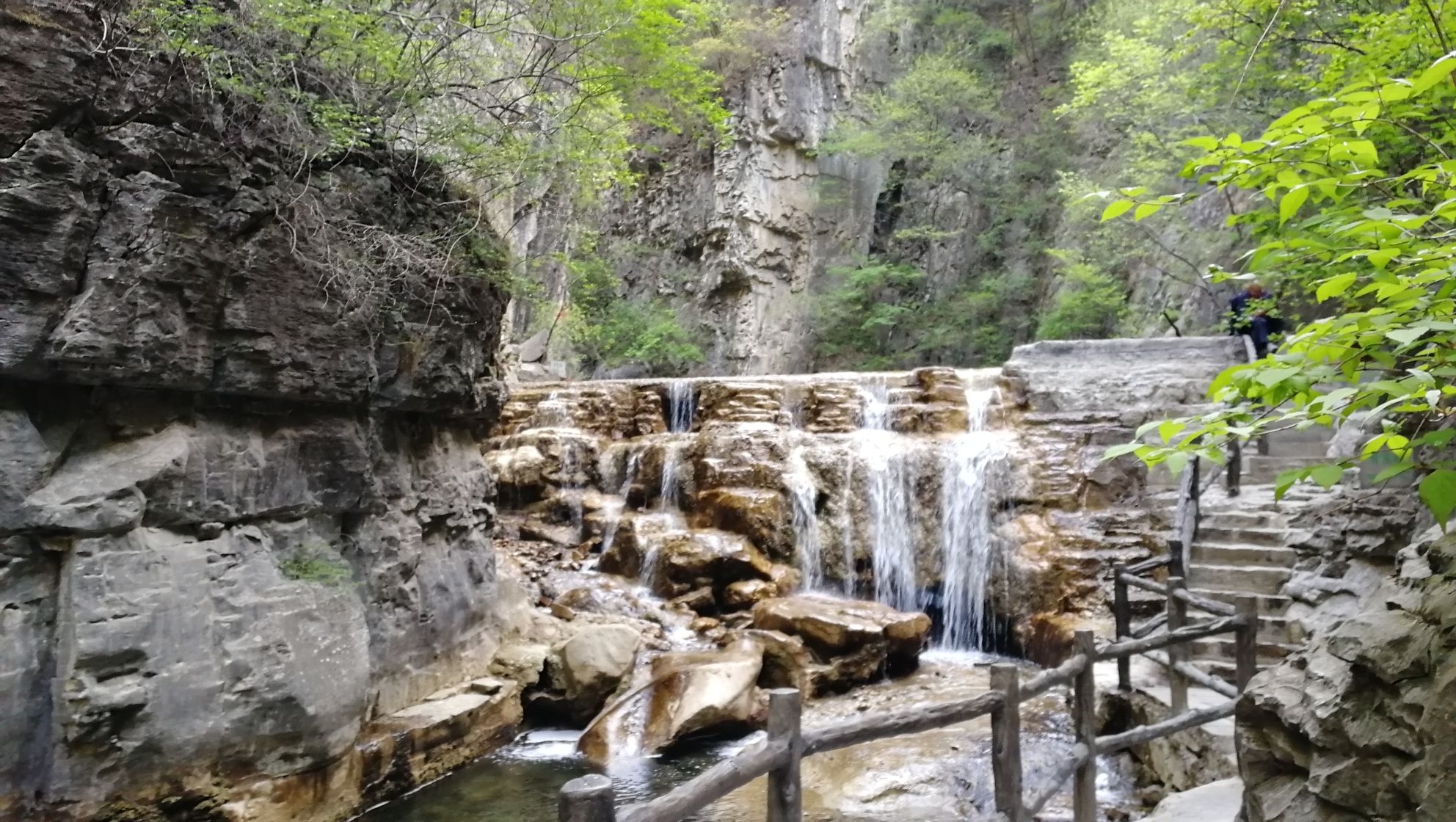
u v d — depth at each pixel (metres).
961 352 25.12
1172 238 18.62
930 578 12.33
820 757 7.57
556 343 25.38
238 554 5.71
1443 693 2.78
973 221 26.30
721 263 27.33
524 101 8.21
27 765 4.64
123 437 5.22
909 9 27.88
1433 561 3.21
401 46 6.76
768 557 12.12
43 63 4.54
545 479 14.30
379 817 6.38
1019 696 4.31
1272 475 10.62
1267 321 12.73
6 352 4.44
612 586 11.39
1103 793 6.71
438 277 7.01
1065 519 11.77
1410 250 2.45
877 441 13.26
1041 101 25.36
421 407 7.55
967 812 6.46
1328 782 3.16
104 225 4.84
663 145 28.98
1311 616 7.19
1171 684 6.64
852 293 26.03
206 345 5.39
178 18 4.93
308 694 5.76
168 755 5.10
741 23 25.45
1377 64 6.11
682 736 7.87
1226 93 12.97
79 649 4.73
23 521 4.64
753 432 13.35
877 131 25.67
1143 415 12.49
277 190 5.75
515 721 8.18
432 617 7.82
